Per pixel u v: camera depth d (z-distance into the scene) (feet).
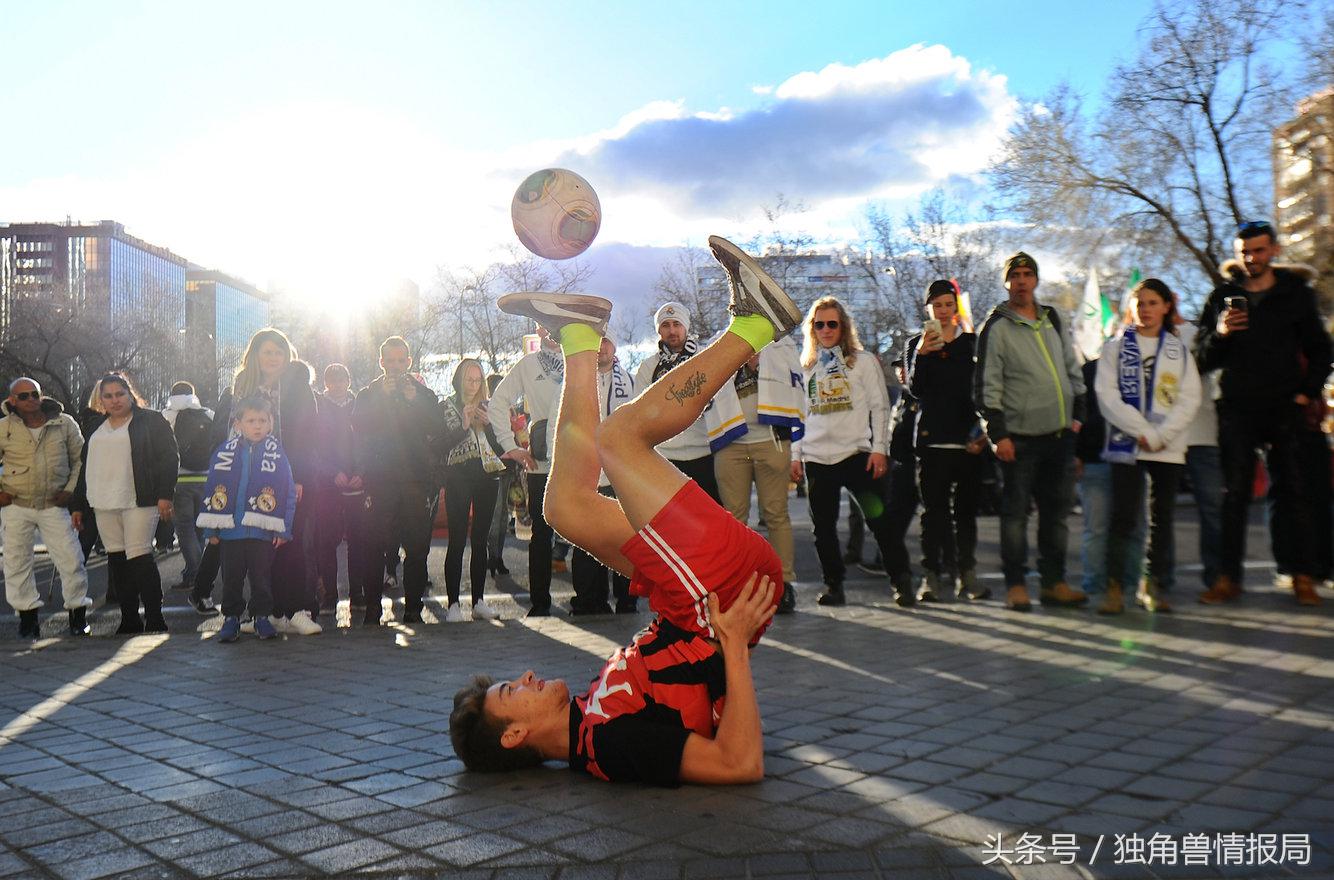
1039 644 20.70
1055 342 25.50
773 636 22.53
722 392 26.35
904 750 13.11
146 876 9.63
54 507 27.68
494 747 12.50
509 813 11.07
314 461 27.35
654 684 12.09
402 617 29.60
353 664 21.20
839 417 27.45
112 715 16.89
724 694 12.26
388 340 28.30
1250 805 10.66
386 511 27.86
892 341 113.29
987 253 133.80
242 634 26.13
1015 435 25.54
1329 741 13.03
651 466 11.89
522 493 38.78
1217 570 26.81
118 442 27.20
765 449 26.53
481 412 28.66
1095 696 15.92
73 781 12.92
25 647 24.59
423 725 15.51
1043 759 12.53
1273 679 16.69
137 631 27.73
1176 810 10.56
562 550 40.70
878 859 9.41
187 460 36.81
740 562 11.76
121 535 27.61
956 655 19.77
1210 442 26.76
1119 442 24.22
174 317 306.96
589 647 22.61
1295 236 94.32
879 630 23.08
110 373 27.48
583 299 12.94
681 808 11.03
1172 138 94.32
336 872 9.57
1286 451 25.34
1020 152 101.65
